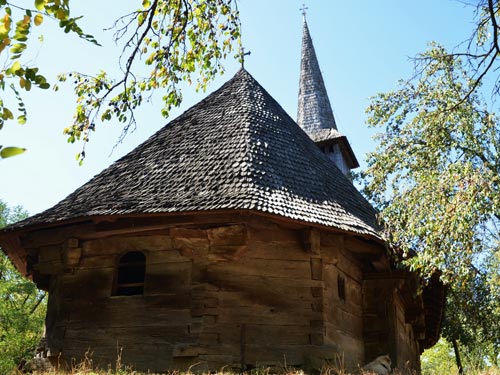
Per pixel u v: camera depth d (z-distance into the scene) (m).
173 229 9.87
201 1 7.75
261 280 9.91
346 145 25.09
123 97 7.67
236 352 9.35
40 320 23.89
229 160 11.04
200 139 12.25
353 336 11.07
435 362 36.06
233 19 8.26
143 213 9.67
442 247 9.30
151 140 13.10
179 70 8.02
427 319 17.58
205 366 9.12
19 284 23.38
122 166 12.18
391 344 11.41
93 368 9.31
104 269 10.33
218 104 13.84
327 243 10.44
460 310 18.72
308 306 9.91
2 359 21.80
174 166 11.43
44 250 10.80
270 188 10.35
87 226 10.34
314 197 10.96
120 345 9.67
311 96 28.55
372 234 10.55
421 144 15.14
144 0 6.90
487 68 7.92
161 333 9.55
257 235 10.07
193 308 9.56
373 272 12.04
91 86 7.62
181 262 9.95
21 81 3.81
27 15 3.78
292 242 10.26
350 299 11.30
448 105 14.84
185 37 7.89
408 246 10.55
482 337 19.70
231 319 9.55
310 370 9.34
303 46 30.67
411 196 10.50
